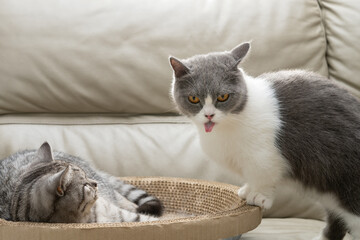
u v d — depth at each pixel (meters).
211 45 3.04
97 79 2.98
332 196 2.22
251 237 2.49
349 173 2.15
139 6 3.09
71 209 2.20
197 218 1.99
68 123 3.08
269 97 2.21
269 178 2.21
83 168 2.65
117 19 3.04
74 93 2.99
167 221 1.94
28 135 3.00
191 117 2.23
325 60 3.14
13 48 2.97
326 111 2.17
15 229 1.91
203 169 3.01
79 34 3.01
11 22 3.00
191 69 2.18
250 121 2.15
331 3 3.18
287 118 2.16
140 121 3.11
